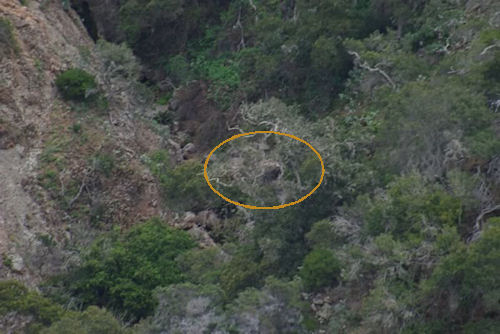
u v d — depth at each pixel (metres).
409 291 20.89
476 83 25.39
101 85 35.41
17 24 34.41
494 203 23.23
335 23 35.06
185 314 22.30
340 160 26.20
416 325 20.92
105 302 25.89
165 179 32.75
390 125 25.58
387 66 31.53
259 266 25.47
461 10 34.34
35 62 33.69
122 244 27.78
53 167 30.92
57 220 29.56
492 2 33.78
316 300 23.44
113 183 31.81
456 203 21.92
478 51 26.62
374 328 21.11
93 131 33.03
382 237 21.33
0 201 28.61
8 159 30.33
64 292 25.89
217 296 22.69
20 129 31.28
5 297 23.00
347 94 34.88
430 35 34.06
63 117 33.03
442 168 24.36
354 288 23.03
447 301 21.30
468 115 23.92
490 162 24.19
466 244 21.52
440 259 20.52
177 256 27.64
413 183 22.72
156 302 24.52
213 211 31.39
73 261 26.64
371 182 25.77
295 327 22.25
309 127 27.98
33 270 26.64
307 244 25.69
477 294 21.09
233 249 27.62
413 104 24.67
